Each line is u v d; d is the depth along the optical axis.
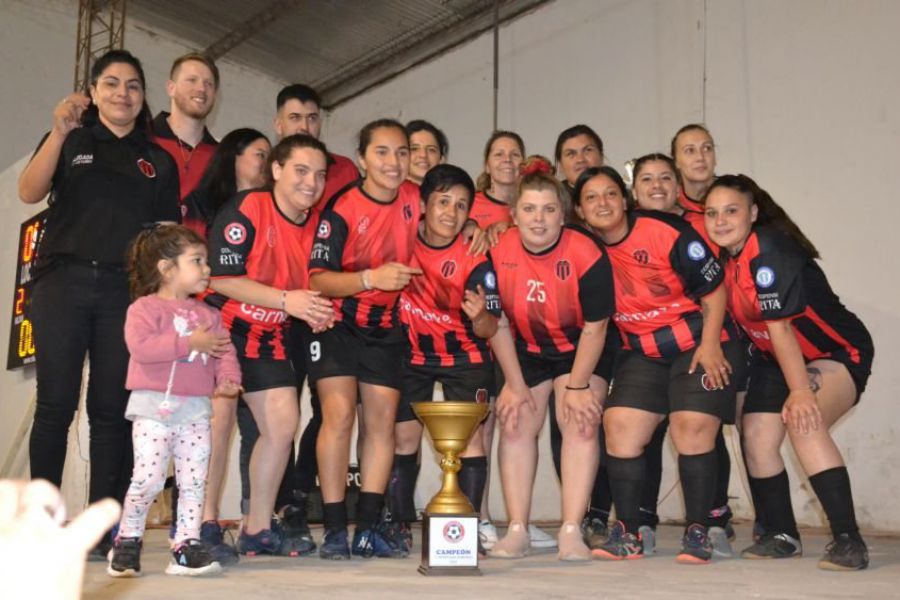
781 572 2.76
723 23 6.76
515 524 3.29
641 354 3.25
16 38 8.95
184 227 2.78
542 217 3.04
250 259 3.04
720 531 3.45
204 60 3.82
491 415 3.68
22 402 6.69
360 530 3.15
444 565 2.60
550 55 8.12
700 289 3.10
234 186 3.49
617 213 3.15
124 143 3.30
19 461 6.50
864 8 5.94
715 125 6.73
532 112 8.22
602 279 3.11
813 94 6.17
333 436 3.06
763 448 3.27
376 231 3.15
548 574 2.65
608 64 7.58
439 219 3.12
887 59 5.80
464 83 8.98
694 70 6.91
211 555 2.61
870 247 5.78
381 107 9.99
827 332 3.09
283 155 3.09
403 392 3.36
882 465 5.60
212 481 3.13
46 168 3.12
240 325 3.04
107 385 3.09
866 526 5.64
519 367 3.25
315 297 2.84
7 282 7.17
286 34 9.66
